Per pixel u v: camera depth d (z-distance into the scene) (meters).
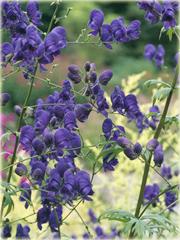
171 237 7.53
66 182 5.68
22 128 5.95
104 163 6.17
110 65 23.83
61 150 5.82
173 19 6.55
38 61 5.89
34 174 5.72
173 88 6.43
